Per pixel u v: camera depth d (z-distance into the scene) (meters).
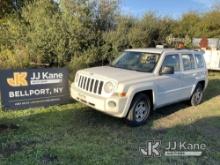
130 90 6.02
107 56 13.76
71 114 6.94
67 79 7.72
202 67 8.73
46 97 7.38
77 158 4.64
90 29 13.30
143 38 14.87
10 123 5.99
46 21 12.33
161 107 7.57
